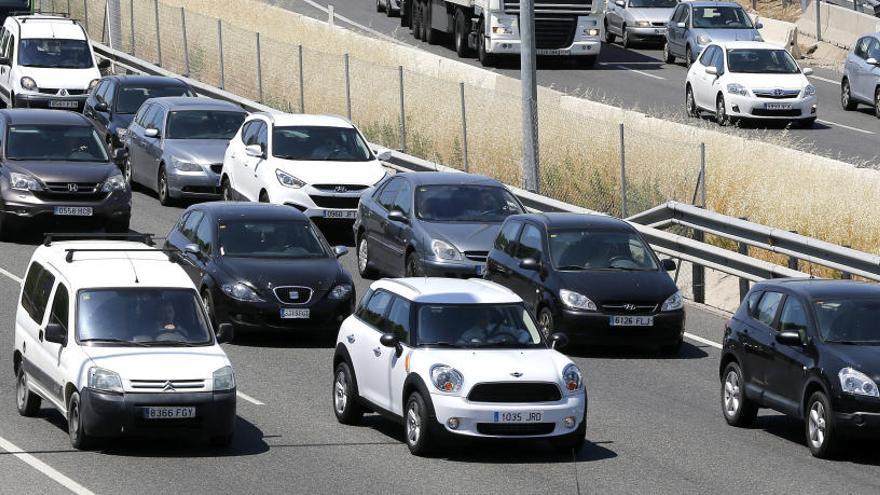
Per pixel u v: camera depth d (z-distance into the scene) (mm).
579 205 108875
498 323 59000
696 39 170625
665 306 75438
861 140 132375
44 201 99750
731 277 89875
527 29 104062
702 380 71562
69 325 57938
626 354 76938
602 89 157375
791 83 137375
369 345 60219
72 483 51719
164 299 59531
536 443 59531
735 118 137875
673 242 88812
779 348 60438
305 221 81625
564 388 56188
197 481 52438
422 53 160875
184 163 113625
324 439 59281
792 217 97062
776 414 66125
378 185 94875
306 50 149375
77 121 105188
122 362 55875
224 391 56156
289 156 104188
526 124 104750
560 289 75500
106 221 101125
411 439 57031
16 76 146625
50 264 62344
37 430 59562
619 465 56250
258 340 78312
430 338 58031
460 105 124812
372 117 137125
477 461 56250
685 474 55156
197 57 169500
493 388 55531
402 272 88875
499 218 89188
